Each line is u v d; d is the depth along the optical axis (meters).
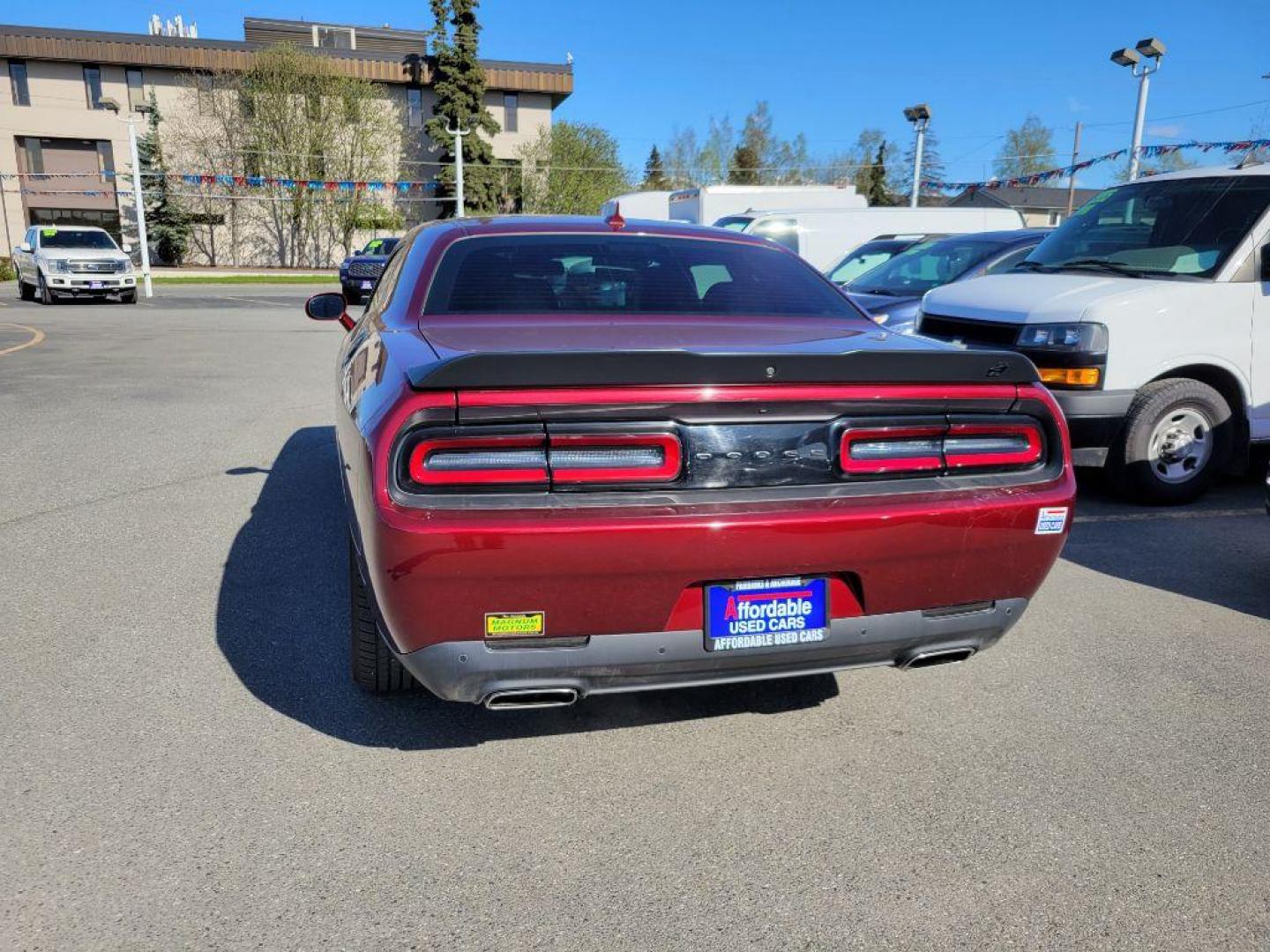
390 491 2.27
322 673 3.40
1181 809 2.61
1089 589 4.36
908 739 3.00
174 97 46.88
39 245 22.95
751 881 2.30
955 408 2.58
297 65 45.50
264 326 17.94
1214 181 6.11
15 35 44.00
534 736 3.00
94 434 7.47
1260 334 5.62
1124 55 16.88
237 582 4.28
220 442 7.27
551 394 2.28
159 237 46.12
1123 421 5.60
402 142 50.50
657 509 2.32
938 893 2.26
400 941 2.08
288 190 46.38
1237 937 2.11
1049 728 3.07
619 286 3.29
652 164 78.31
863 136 72.12
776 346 2.85
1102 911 2.20
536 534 2.24
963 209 15.68
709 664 2.46
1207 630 3.88
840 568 2.46
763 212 15.14
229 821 2.50
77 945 2.04
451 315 3.08
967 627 2.67
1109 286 5.63
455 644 2.34
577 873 2.32
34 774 2.70
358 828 2.49
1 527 5.03
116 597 4.07
